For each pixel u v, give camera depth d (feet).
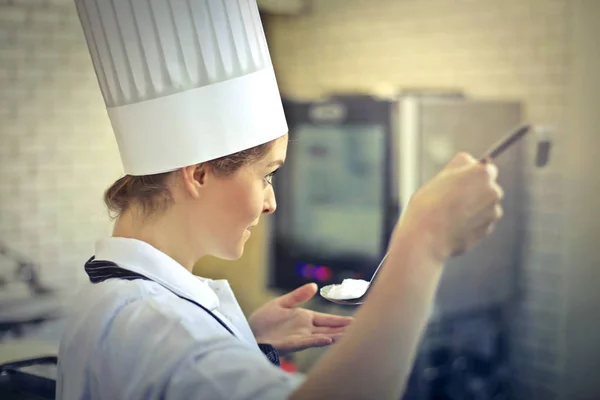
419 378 7.02
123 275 2.63
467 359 7.36
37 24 6.87
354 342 2.14
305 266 7.93
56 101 7.02
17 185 6.88
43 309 6.93
